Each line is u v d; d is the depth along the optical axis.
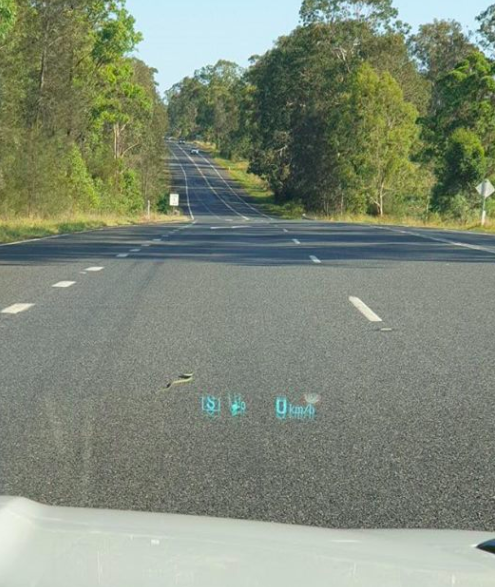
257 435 5.37
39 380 6.95
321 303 11.95
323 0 103.88
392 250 22.75
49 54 63.34
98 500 4.11
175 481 4.43
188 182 167.00
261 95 115.94
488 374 7.35
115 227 41.69
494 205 80.88
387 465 4.75
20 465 4.68
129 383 6.87
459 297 12.75
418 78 107.81
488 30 86.06
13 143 48.88
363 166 94.50
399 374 7.31
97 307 11.38
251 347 8.55
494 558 1.32
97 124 78.62
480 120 85.38
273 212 118.62
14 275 15.48
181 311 11.06
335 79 103.62
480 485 4.42
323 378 7.12
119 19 73.88
